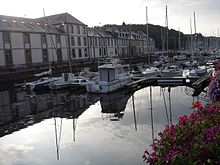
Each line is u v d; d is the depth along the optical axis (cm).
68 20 6162
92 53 6988
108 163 1088
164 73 4012
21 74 4081
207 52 8538
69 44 6088
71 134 1536
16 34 4734
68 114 2094
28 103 2597
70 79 3328
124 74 3177
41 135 1562
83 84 3102
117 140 1359
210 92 701
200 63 5197
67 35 6034
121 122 1725
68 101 2627
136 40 9406
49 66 4484
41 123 1844
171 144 365
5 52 4525
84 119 1888
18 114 2152
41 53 5294
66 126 1730
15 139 1506
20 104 2561
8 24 4756
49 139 1478
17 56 4750
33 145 1391
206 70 3619
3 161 1188
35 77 4134
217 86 687
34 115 2102
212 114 442
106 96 2808
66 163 1127
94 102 2530
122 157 1134
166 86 3294
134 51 9212
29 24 5334
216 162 314
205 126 389
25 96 2970
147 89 3145
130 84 3042
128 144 1285
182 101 2320
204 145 325
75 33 6353
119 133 1481
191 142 343
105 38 7594
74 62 5631
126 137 1397
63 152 1257
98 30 7831
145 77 3500
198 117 431
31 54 5056
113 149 1238
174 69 4356
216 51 8862
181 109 2008
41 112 2202
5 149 1345
